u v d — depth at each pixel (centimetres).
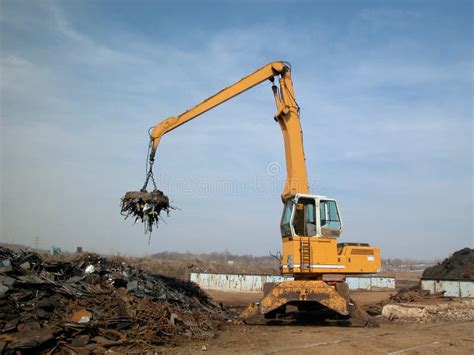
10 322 832
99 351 836
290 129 1463
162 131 1345
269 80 1516
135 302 1129
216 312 1516
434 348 990
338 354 912
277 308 1336
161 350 896
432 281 2209
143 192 1238
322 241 1359
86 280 1166
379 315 1725
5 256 1143
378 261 1461
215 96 1420
